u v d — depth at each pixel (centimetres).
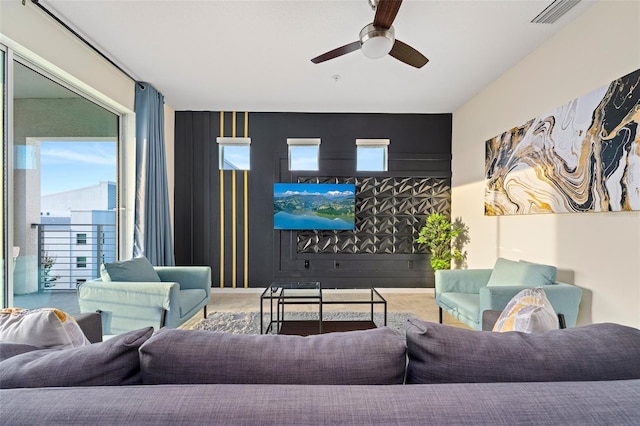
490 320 185
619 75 194
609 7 201
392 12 185
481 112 360
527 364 73
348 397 63
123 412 59
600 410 60
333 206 430
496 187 325
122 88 320
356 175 439
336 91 364
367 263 439
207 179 436
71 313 266
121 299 241
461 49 272
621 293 195
